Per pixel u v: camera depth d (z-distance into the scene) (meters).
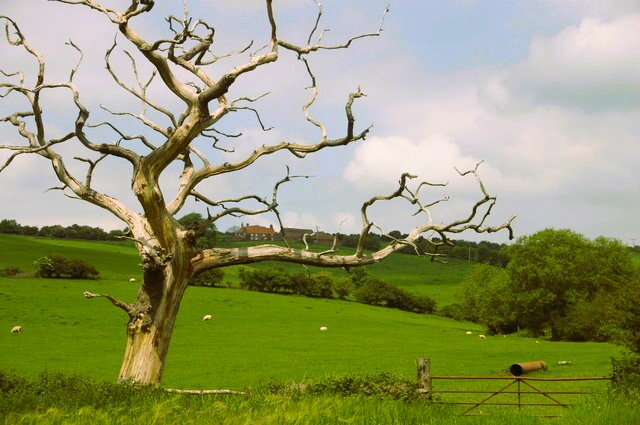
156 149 18.56
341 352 56.09
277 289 115.94
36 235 186.38
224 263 19.98
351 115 20.12
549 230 85.56
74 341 56.78
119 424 12.98
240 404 14.63
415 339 70.50
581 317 76.00
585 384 31.67
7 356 47.53
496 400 25.78
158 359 18.91
